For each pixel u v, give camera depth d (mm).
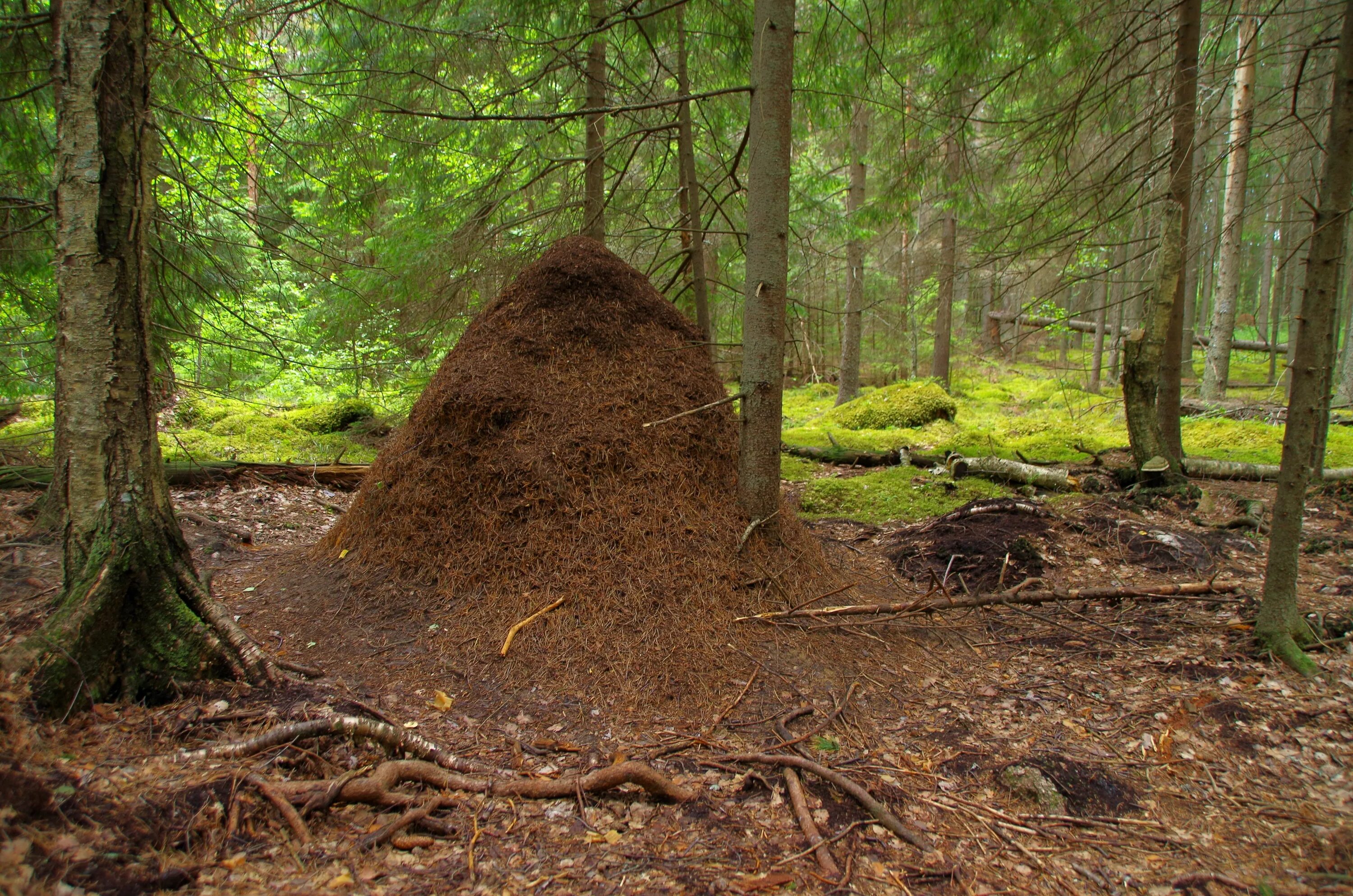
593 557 3795
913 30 6816
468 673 3312
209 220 6480
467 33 5055
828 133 12586
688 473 4234
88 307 2812
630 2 5914
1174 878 2236
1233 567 5203
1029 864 2322
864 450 9820
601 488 4008
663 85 7391
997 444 9820
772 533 4227
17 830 1750
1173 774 2836
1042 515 5973
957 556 5312
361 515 4250
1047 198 6156
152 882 1799
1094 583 4992
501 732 2963
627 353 4469
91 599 2697
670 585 3756
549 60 6066
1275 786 2727
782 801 2598
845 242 11023
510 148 6812
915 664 3807
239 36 4789
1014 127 6668
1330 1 5977
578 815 2455
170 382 5953
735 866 2230
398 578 3885
